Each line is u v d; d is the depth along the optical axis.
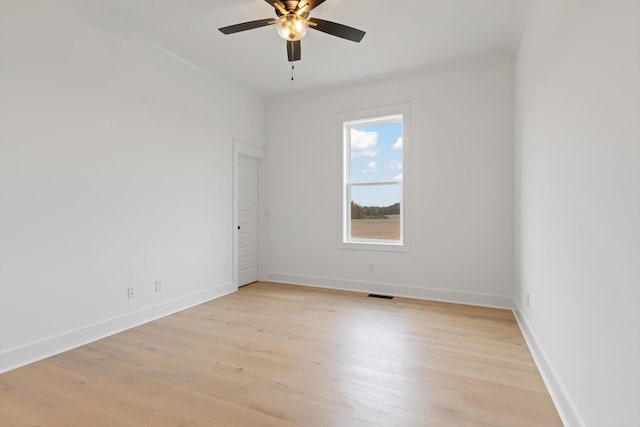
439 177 3.83
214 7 2.67
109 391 1.91
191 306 3.60
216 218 3.98
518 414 1.70
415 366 2.21
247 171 4.68
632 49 1.06
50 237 2.42
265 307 3.57
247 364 2.25
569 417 1.61
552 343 1.96
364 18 2.83
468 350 2.47
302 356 2.37
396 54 3.49
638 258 1.02
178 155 3.49
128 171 2.98
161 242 3.29
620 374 1.14
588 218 1.43
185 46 3.29
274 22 2.46
